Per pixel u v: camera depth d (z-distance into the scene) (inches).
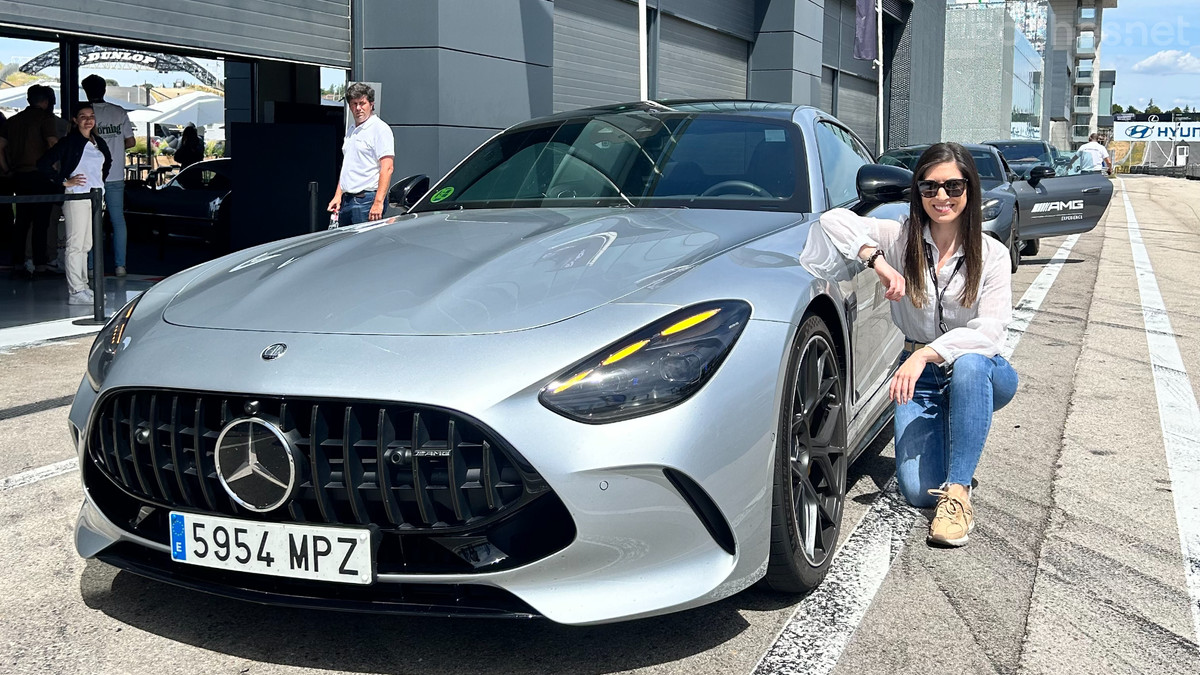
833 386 107.6
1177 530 121.0
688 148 136.9
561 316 85.0
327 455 80.4
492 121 362.3
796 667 86.6
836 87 858.1
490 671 86.4
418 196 152.3
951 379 115.4
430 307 88.4
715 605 99.1
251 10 292.8
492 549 80.3
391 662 88.2
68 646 91.4
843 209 116.6
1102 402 187.0
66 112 371.6
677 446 80.4
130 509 92.1
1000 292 117.2
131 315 102.0
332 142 356.2
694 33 579.5
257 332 88.0
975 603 100.0
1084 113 4367.6
